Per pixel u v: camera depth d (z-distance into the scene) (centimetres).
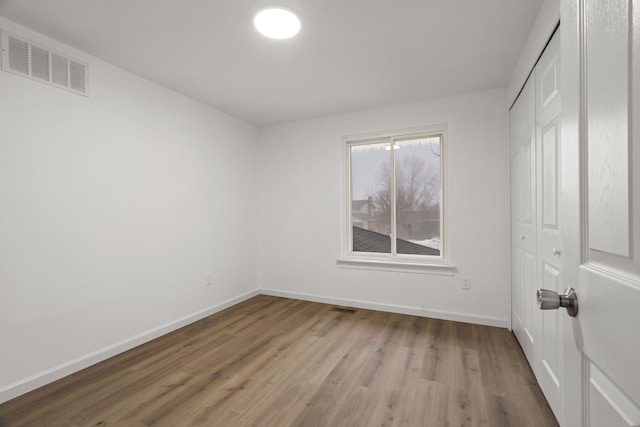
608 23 51
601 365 53
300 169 386
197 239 316
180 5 175
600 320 53
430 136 330
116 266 242
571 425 67
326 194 372
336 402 178
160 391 189
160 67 248
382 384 196
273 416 166
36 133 197
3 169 183
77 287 217
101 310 231
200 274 319
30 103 195
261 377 205
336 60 238
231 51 224
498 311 290
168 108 288
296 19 187
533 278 202
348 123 358
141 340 257
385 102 326
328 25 194
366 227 364
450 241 308
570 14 67
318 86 286
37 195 197
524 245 227
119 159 245
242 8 178
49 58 204
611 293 50
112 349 235
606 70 52
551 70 164
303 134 384
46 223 201
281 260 399
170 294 286
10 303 185
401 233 345
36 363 195
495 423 160
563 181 71
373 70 255
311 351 242
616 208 49
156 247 274
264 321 309
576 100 64
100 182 232
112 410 172
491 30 200
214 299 336
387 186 354
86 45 215
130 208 253
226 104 329
